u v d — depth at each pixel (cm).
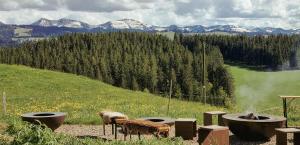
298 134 1522
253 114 1733
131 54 15475
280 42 18088
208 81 13188
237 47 19388
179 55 15038
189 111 3216
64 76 6384
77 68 14475
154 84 13675
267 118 1741
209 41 19862
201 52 16575
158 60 15150
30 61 14988
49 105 3534
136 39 17475
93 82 6228
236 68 17450
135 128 1611
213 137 1452
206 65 13825
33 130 940
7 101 3844
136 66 14100
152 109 3234
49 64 14788
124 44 16488
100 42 16462
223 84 12850
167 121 1736
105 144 1351
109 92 5356
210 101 8588
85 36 16725
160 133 1545
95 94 4981
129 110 3084
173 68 14225
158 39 17488
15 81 5538
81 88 5544
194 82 12781
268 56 18100
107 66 14312
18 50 15638
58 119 1775
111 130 2011
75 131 1992
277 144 1544
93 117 2373
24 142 923
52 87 5419
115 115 1762
